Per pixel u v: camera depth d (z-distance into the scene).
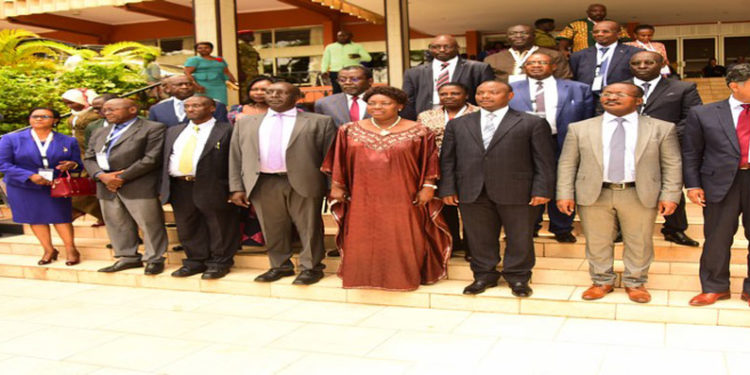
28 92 8.99
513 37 5.84
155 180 5.79
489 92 4.69
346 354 3.99
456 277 5.26
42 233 6.36
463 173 4.80
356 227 5.00
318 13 17.16
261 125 5.27
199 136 5.48
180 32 18.39
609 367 3.64
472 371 3.65
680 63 17.56
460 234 6.13
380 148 4.92
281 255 5.49
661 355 3.79
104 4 9.64
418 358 3.88
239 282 5.44
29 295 5.68
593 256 4.62
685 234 5.26
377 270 4.98
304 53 18.12
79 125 6.75
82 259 6.58
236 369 3.81
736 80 4.13
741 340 3.99
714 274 4.38
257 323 4.67
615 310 4.44
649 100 5.05
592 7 7.08
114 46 10.59
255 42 18.47
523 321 4.50
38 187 6.19
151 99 8.95
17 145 6.19
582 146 4.55
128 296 5.54
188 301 5.32
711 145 4.30
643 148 4.38
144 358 4.05
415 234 4.95
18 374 3.85
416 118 5.71
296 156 5.16
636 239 4.48
